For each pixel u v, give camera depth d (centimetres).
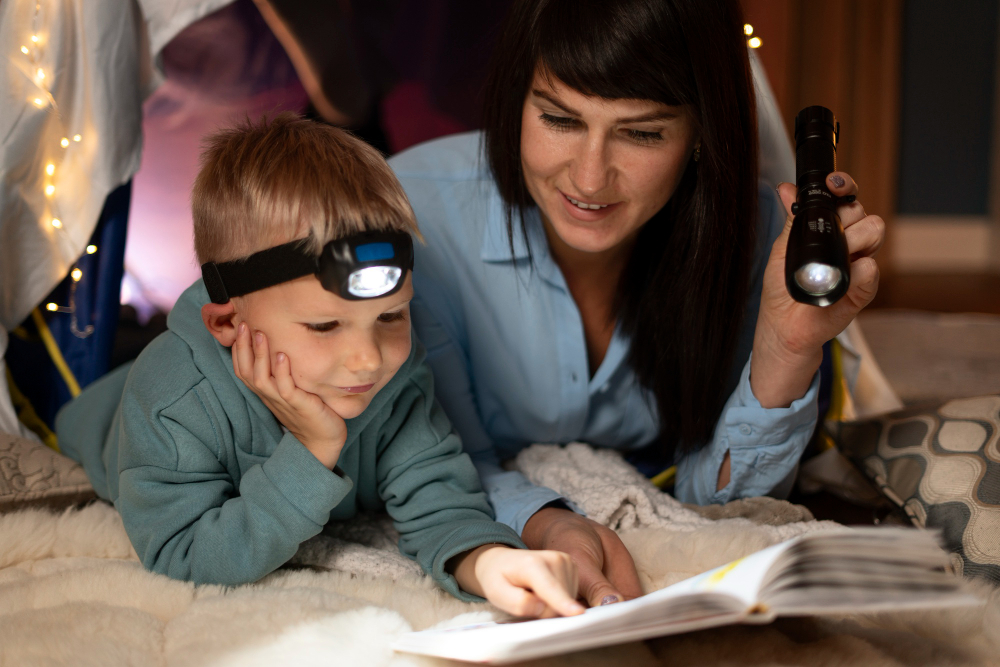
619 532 98
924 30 412
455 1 204
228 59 184
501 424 122
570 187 94
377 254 71
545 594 68
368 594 82
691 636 71
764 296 97
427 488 92
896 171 416
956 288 365
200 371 85
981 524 94
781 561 52
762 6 350
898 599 52
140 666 67
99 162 127
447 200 117
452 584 82
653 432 124
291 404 78
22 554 92
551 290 112
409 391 93
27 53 120
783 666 66
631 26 84
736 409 104
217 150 85
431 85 208
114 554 95
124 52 126
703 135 92
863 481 120
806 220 75
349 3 196
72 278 134
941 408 112
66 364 136
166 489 84
